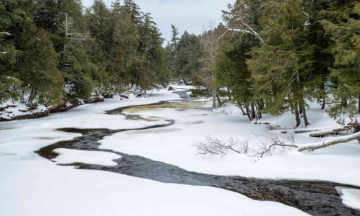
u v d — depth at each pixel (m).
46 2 27.75
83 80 29.73
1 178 7.54
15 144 13.19
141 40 52.84
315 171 7.95
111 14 44.66
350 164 8.28
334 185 6.94
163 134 15.75
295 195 6.44
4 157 10.52
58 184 7.05
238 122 20.53
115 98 45.31
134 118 24.23
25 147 12.48
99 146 12.74
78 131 17.36
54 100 24.16
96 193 6.39
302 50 13.47
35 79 22.14
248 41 19.77
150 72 51.25
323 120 15.05
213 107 30.34
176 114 27.11
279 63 13.70
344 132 11.95
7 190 6.49
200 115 25.86
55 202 5.75
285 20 13.80
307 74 14.66
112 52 43.78
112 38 44.25
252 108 21.12
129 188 6.84
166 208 5.54
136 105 37.78
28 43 21.77
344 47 10.60
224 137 14.20
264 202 6.03
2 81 17.98
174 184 7.29
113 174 8.23
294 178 7.57
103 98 42.62
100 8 43.12
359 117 13.23
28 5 24.72
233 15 20.22
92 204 5.68
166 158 10.25
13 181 7.25
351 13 13.32
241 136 14.45
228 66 19.84
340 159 8.82
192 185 7.27
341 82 11.41
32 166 9.05
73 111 29.83
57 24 30.05
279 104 14.13
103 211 5.30
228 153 10.55
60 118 24.05
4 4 19.56
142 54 52.78
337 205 5.82
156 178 7.99
